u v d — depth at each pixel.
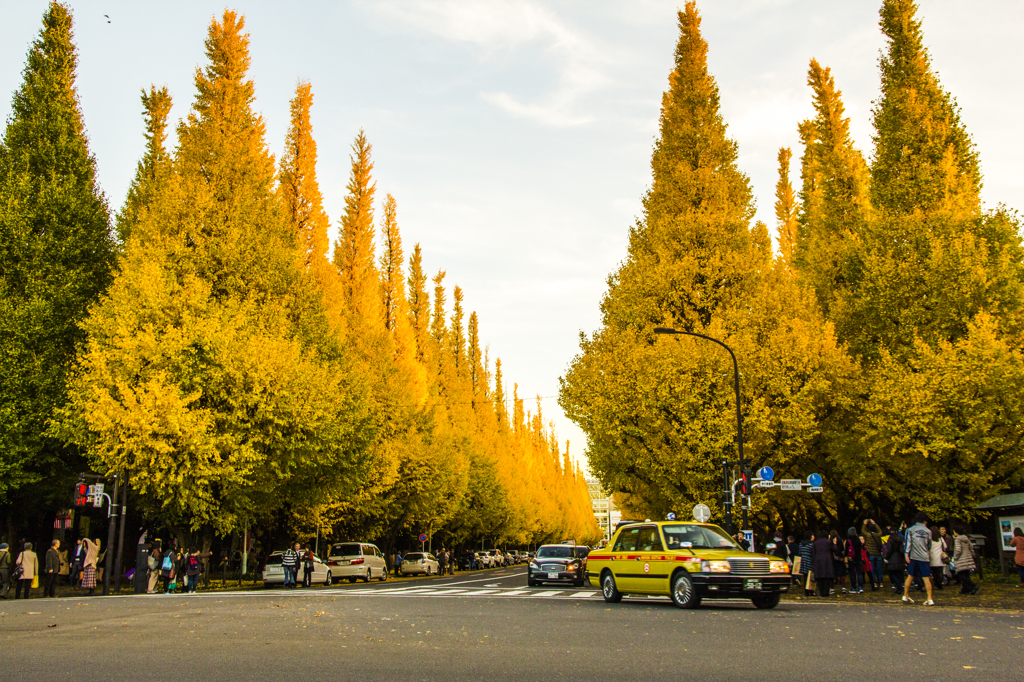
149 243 25.77
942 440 22.62
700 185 29.16
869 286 26.89
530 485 84.44
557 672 6.84
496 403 85.00
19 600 18.69
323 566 31.25
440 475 44.94
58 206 27.12
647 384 24.69
